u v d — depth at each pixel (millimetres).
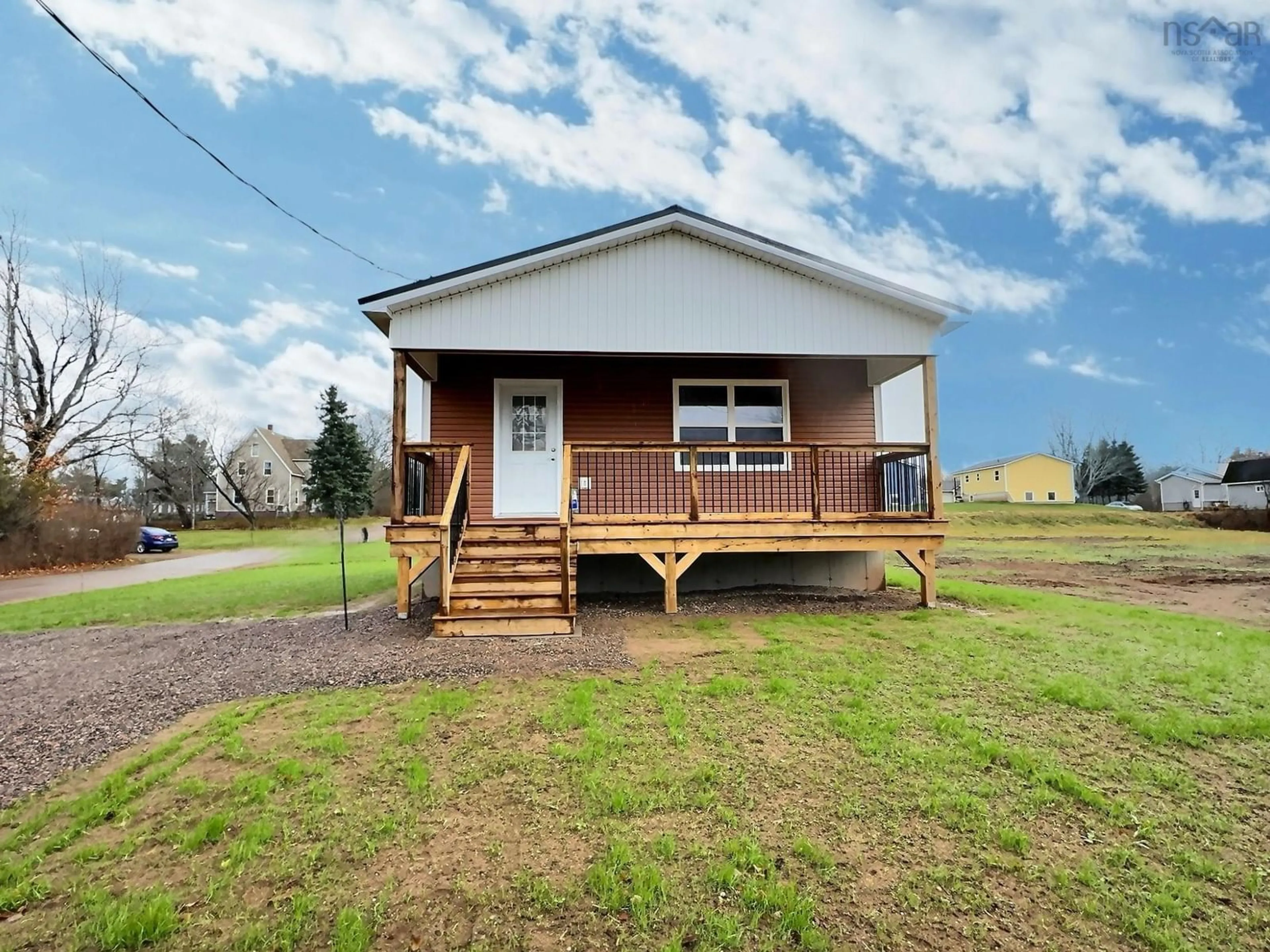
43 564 18672
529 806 3064
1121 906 2381
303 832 2895
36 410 24250
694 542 7703
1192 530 29562
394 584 11367
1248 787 3234
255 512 46438
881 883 2504
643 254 8195
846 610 7652
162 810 3145
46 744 4039
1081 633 6375
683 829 2852
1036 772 3350
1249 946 2205
